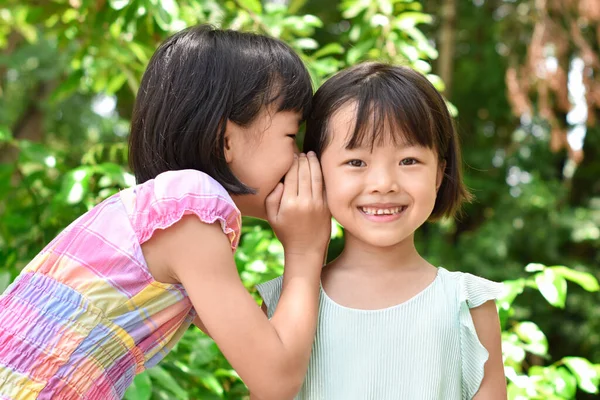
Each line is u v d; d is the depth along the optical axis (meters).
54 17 2.58
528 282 1.68
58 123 5.62
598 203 5.88
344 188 1.06
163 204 1.05
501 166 6.23
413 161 1.07
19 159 1.90
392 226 1.06
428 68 2.17
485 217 6.19
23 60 4.85
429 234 5.92
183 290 1.09
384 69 1.11
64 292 1.07
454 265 5.48
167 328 1.11
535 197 5.61
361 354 1.06
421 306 1.08
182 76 1.12
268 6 2.39
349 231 1.11
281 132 1.12
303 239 1.10
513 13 5.07
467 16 6.21
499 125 6.64
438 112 1.10
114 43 2.29
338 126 1.07
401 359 1.06
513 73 4.15
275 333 1.02
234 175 1.11
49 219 1.98
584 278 1.62
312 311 1.05
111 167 1.74
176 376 1.70
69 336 1.05
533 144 6.07
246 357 1.01
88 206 1.87
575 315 5.51
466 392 1.09
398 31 2.33
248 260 1.80
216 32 1.16
